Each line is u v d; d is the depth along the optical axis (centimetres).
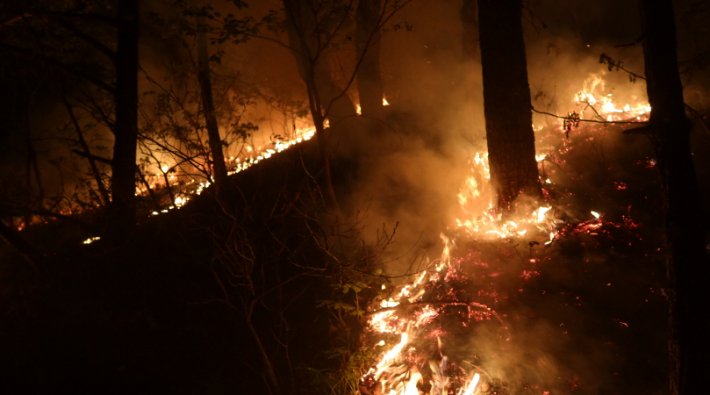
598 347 470
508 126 699
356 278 535
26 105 855
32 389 562
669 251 312
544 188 763
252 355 563
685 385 309
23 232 935
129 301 682
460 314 549
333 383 478
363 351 500
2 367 596
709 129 311
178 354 589
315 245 740
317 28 703
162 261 738
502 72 692
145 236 792
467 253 672
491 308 543
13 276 759
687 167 302
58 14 810
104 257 768
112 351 605
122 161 789
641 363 446
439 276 638
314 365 527
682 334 308
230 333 607
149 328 635
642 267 566
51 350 615
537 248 641
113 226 770
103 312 666
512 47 688
